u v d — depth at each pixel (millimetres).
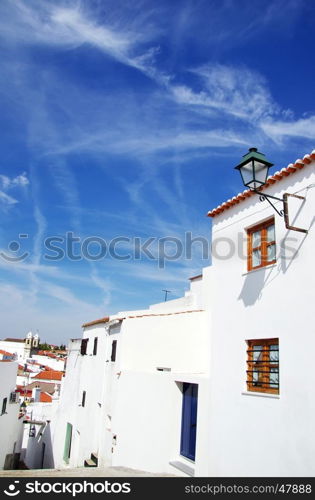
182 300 16797
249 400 9453
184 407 12039
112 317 18062
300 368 8250
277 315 9117
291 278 8898
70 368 24328
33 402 35469
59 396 25969
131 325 15062
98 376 18547
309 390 7965
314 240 8430
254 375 9672
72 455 20625
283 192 9547
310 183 8781
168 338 13758
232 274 10984
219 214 12016
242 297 10414
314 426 7723
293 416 8195
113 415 15414
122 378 13734
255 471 8852
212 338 11250
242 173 8586
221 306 11172
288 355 8602
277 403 8633
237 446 9508
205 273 13586
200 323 12969
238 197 11031
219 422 10258
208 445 10398
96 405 18141
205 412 10727
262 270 9859
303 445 7867
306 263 8547
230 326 10648
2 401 20812
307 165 8945
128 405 13195
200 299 15445
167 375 12359
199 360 12625
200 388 11102
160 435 11953
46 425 27984
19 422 26391
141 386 13016
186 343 13156
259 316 9680
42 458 27781
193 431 11438
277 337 9008
